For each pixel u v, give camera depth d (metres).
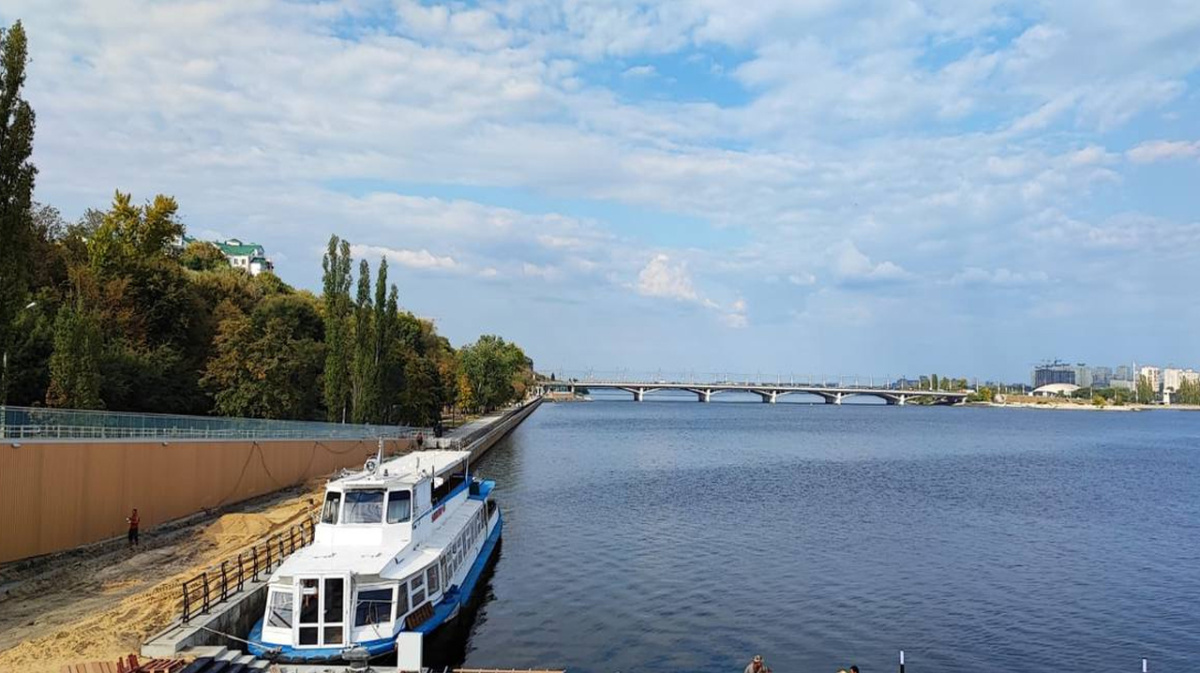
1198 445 189.12
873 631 44.22
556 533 69.12
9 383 63.03
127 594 37.56
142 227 109.06
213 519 58.41
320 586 32.97
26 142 45.03
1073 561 61.12
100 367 72.56
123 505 50.22
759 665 33.97
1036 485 107.69
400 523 39.34
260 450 70.00
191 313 98.19
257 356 89.81
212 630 32.06
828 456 149.88
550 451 148.00
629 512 80.38
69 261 91.56
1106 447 181.38
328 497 39.75
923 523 76.62
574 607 47.69
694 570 56.72
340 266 110.75
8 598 36.72
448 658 38.69
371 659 32.56
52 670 27.42
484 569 54.03
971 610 48.19
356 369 110.00
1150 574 57.12
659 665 38.84
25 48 45.16
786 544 65.88
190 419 59.31
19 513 41.38
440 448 108.88
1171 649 41.94
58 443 44.31
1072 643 42.78
